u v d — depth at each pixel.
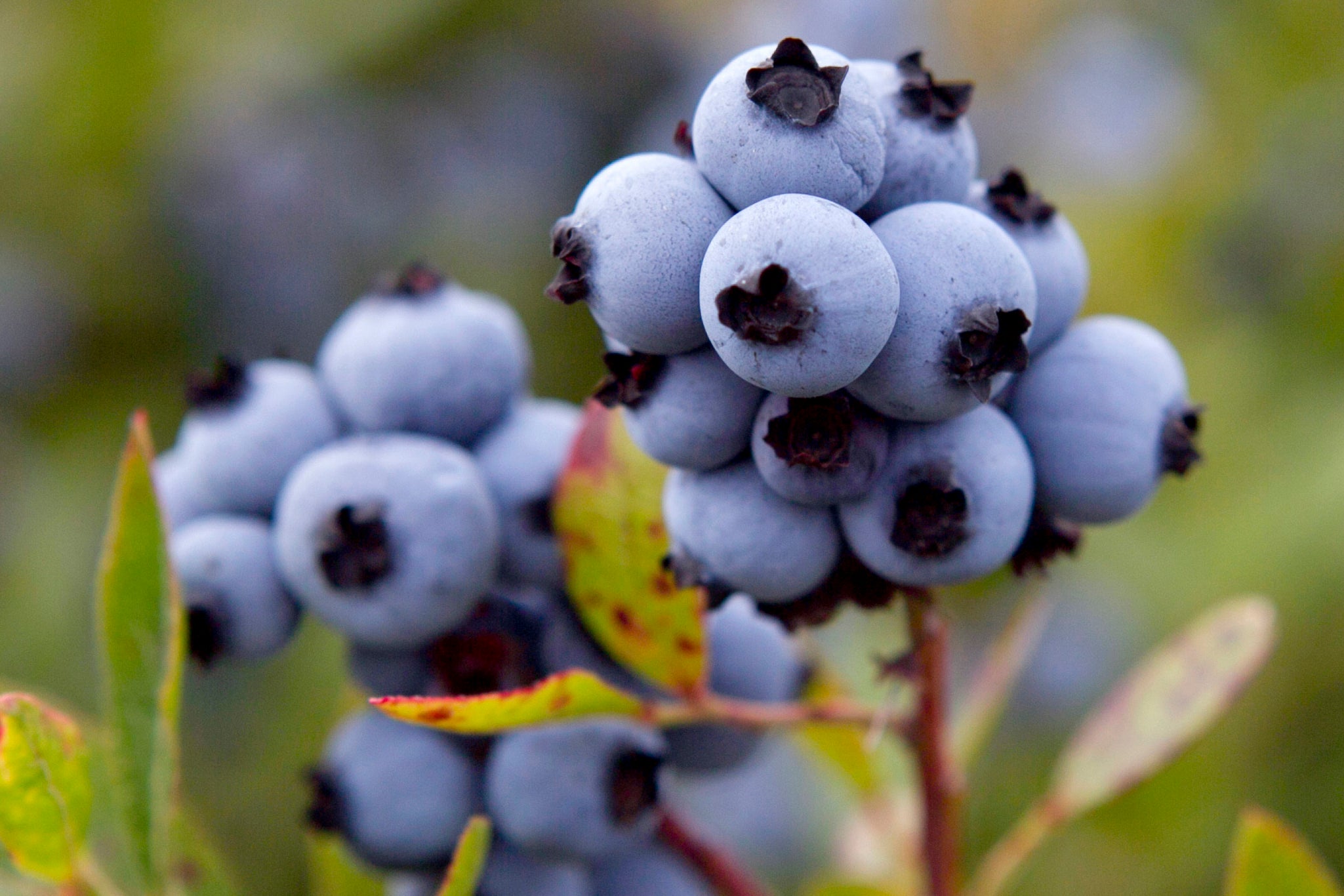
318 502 0.23
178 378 0.42
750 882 0.25
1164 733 0.25
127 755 0.23
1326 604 0.34
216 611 0.24
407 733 0.24
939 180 0.22
